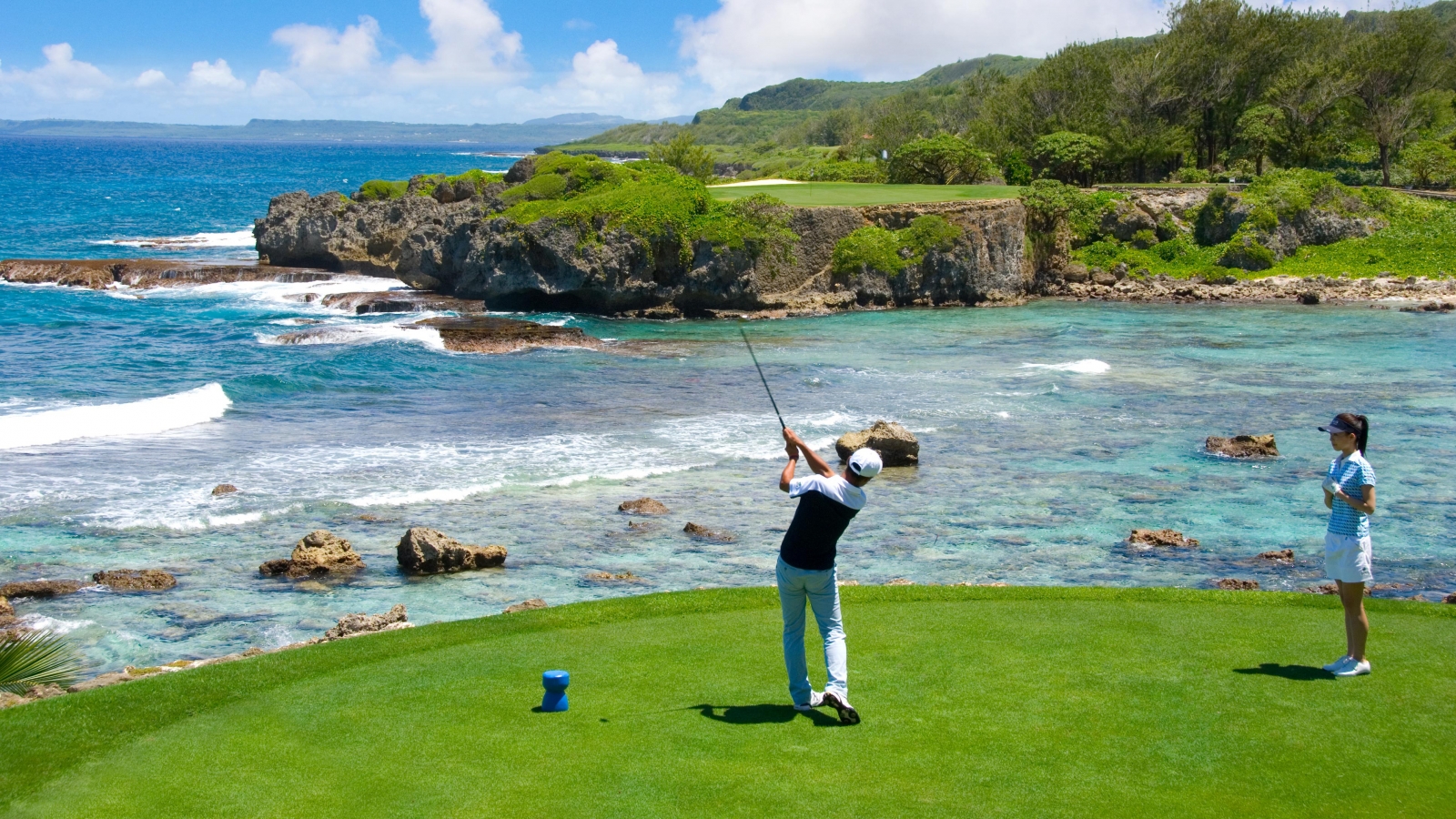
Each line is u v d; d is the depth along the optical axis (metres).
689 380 30.30
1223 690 7.18
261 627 13.18
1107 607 9.53
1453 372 31.47
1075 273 54.25
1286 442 23.47
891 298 48.41
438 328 36.44
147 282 48.53
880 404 27.31
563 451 22.38
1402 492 19.64
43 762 6.31
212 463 20.75
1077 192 58.12
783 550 6.86
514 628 9.02
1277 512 18.66
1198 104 71.25
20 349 32.25
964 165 65.44
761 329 41.31
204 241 68.19
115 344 33.66
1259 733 6.41
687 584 14.92
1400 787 5.68
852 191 56.53
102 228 79.00
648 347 36.19
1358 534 7.39
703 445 23.12
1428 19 67.50
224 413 24.95
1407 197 58.31
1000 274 50.03
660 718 6.77
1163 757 6.08
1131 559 16.20
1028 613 9.29
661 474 20.84
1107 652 8.09
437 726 6.68
